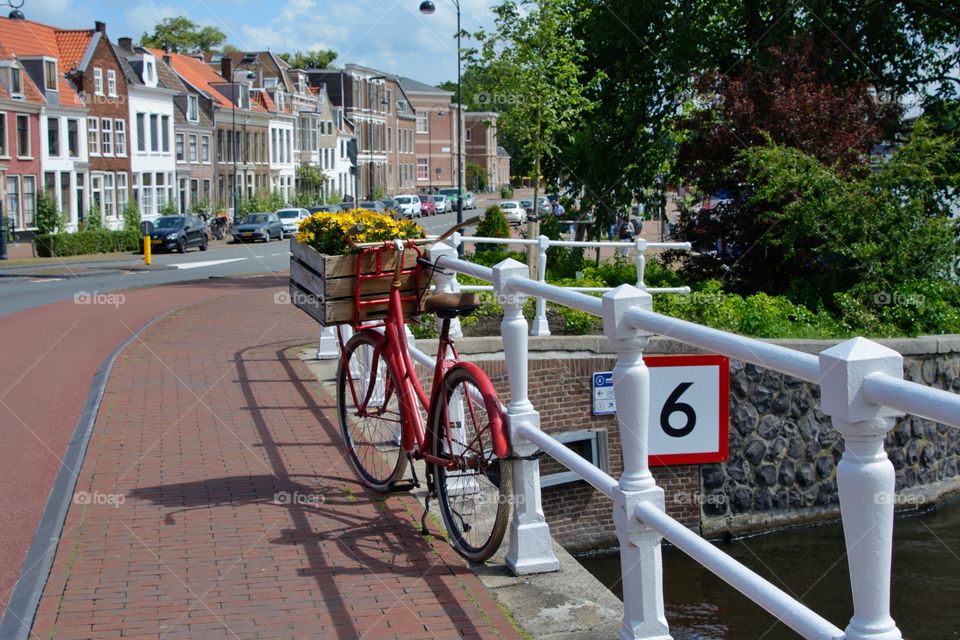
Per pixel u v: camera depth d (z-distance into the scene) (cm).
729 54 2208
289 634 391
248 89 7275
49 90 4916
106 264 3650
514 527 458
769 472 1159
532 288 418
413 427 528
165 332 1356
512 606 420
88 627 398
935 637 734
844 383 221
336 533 513
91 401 860
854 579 228
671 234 1856
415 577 452
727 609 881
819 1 2006
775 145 1577
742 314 1351
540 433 433
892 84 2109
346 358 624
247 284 2611
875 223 1487
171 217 4669
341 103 9300
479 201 10306
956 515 1150
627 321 345
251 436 727
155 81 5972
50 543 497
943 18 2062
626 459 355
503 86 2483
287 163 7969
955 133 2006
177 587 440
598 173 2397
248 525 524
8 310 1872
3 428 798
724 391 1114
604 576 1089
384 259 549
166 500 569
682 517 1134
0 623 402
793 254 1570
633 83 2345
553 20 2416
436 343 998
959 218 1580
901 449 1182
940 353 1216
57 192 4947
